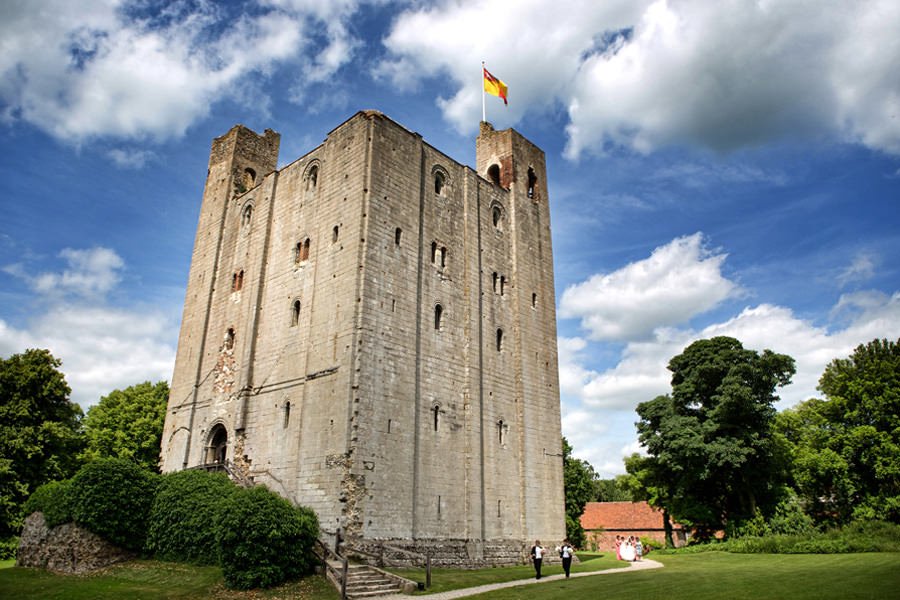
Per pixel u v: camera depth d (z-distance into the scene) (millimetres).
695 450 49375
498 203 47531
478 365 40688
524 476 41375
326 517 31125
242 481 34125
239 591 23984
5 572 28312
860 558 32781
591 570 35469
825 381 55719
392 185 38562
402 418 34406
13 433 42344
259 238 43562
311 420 34125
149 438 58844
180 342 47094
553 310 49125
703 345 55062
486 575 30922
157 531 29547
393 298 36219
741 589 22719
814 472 51969
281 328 38812
